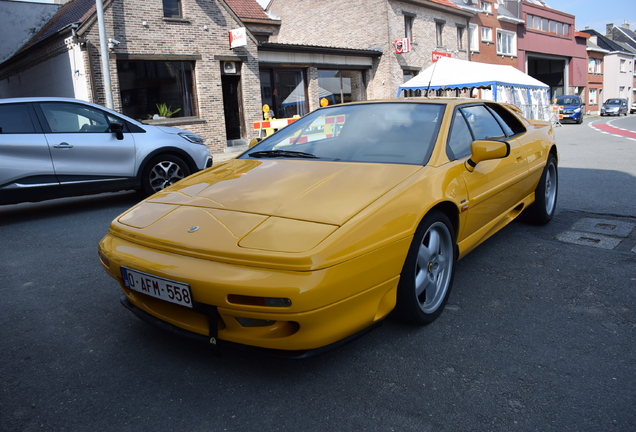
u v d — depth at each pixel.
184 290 2.04
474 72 15.79
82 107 6.05
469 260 3.78
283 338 2.00
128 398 2.09
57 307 3.09
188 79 14.20
